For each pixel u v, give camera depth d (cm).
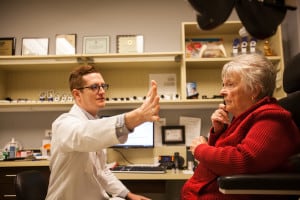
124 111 259
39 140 263
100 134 90
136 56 236
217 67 259
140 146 238
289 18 255
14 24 278
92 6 278
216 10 86
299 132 94
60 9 279
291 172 83
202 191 105
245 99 106
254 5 94
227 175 81
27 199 122
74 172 117
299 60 113
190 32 259
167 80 262
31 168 217
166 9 273
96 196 125
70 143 97
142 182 216
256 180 75
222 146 101
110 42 273
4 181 214
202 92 261
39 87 268
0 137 265
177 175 192
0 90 258
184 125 255
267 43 247
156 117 86
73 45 270
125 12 275
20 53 274
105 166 153
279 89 228
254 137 86
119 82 264
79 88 133
